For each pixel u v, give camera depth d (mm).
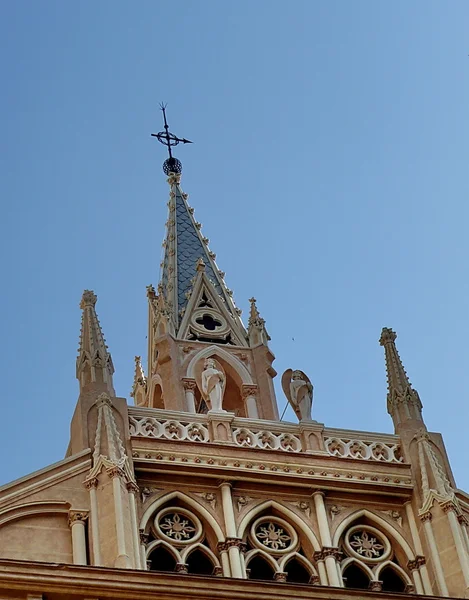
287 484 52781
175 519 51250
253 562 50906
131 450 52031
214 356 61812
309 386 56438
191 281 65250
